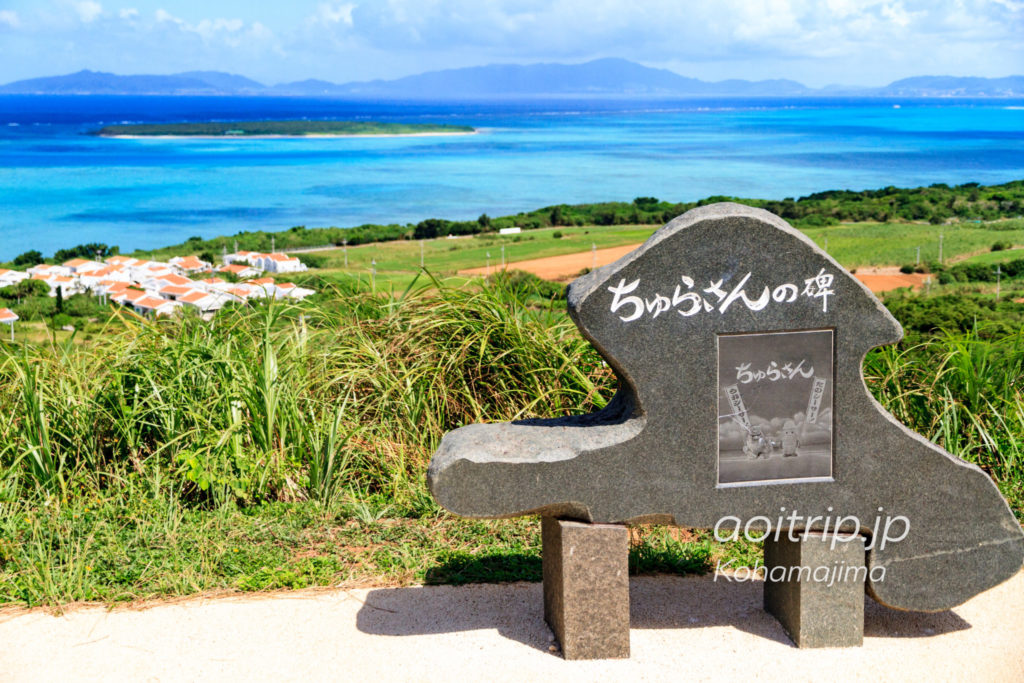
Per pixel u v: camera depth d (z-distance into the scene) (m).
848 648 3.43
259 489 4.71
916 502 3.38
